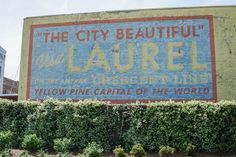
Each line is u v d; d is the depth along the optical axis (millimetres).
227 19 19109
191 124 14570
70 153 14172
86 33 20234
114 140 14984
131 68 19312
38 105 15836
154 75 19000
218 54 18797
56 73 20172
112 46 19766
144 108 15047
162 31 19406
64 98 19750
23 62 20766
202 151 14445
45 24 20906
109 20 20078
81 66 19922
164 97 18641
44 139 15297
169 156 13906
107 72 19547
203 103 14766
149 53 19297
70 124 15234
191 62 18859
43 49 20625
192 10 19391
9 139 14727
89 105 15305
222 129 14430
